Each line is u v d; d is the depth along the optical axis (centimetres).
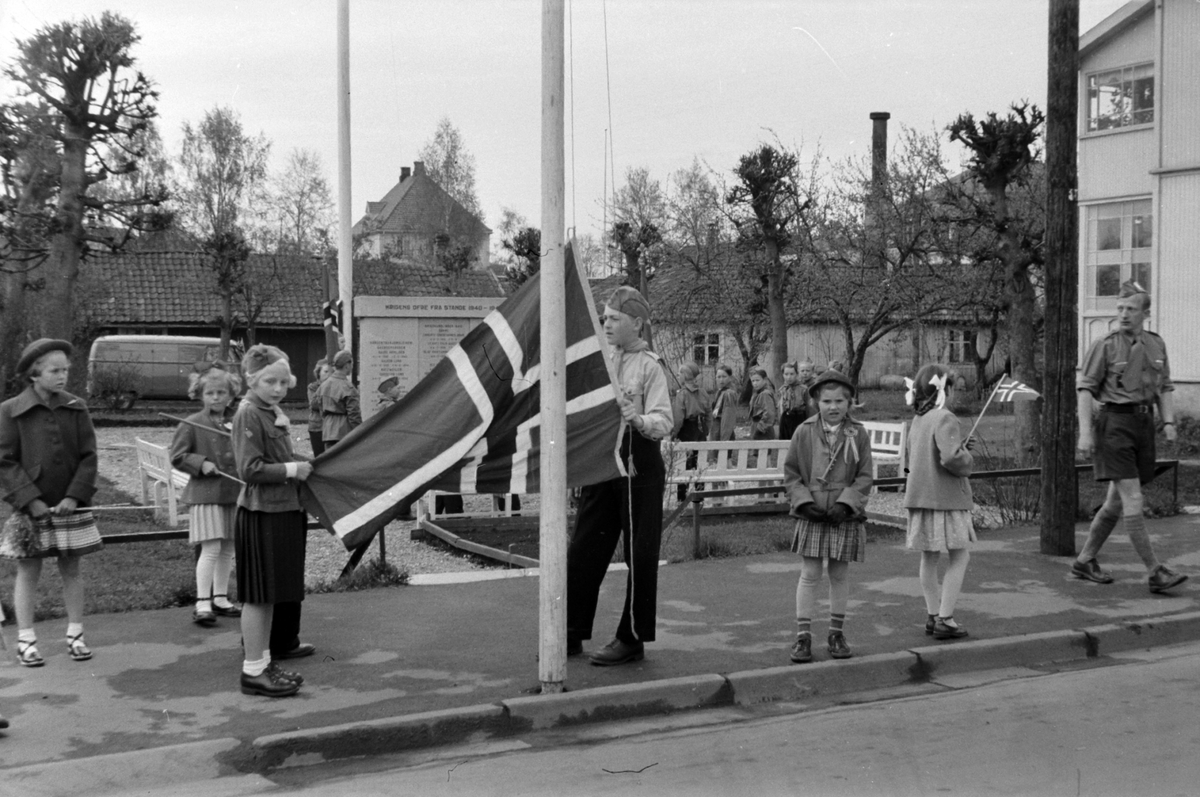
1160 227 2612
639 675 646
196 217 4153
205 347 3522
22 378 672
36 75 2000
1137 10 2755
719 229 3469
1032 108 2402
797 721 604
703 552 1028
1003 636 739
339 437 1376
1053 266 995
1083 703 628
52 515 655
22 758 517
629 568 667
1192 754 533
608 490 684
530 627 757
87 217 2245
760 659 682
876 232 3288
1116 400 861
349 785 507
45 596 837
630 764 533
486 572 951
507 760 543
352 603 830
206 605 753
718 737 575
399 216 5594
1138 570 940
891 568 955
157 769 513
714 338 3881
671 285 3572
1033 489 1353
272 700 598
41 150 1994
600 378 643
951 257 3228
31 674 644
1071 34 983
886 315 3350
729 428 1617
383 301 1575
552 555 613
